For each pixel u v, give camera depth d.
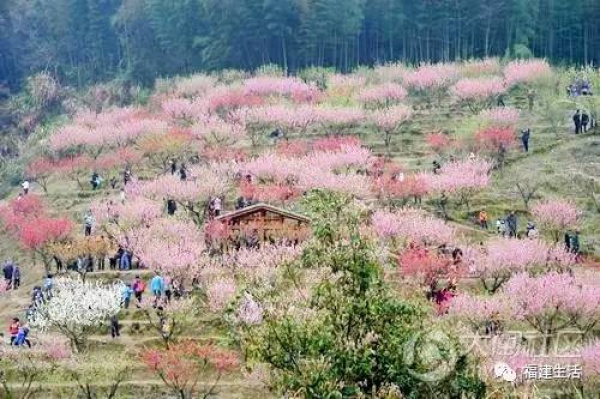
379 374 23.98
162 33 154.88
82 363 51.44
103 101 147.62
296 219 71.12
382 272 25.52
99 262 72.81
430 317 26.64
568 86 114.31
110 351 58.44
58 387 52.91
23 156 121.12
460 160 90.81
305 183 80.75
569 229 74.25
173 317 57.56
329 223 25.83
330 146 96.69
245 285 27.47
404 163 97.69
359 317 24.53
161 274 63.34
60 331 60.06
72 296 57.94
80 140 110.62
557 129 101.31
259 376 44.06
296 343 23.88
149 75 154.00
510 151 96.25
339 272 24.88
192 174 87.00
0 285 72.25
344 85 123.38
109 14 166.62
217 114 119.12
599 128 98.50
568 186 84.50
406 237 67.50
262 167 86.31
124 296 63.16
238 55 149.25
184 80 137.62
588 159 91.06
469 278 64.44
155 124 110.94
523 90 120.06
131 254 71.56
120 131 110.38
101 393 52.94
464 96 115.12
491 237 75.12
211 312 60.25
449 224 76.75
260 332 24.48
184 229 71.25
